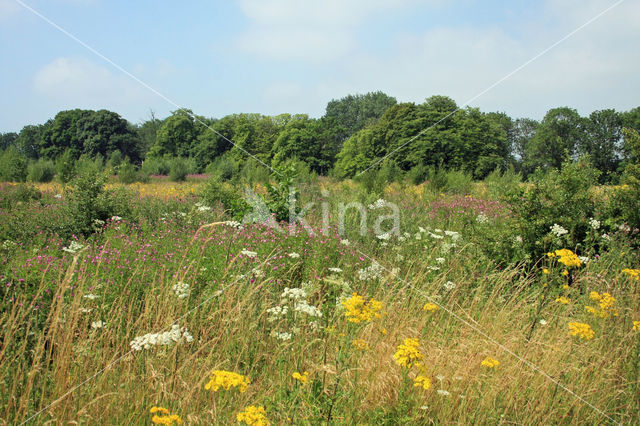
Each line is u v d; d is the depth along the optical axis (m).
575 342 4.06
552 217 5.95
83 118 64.44
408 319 4.39
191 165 35.12
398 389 3.13
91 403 2.82
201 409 3.03
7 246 5.72
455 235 6.69
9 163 21.81
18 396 3.11
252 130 57.69
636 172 5.99
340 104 82.75
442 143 43.03
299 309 4.01
